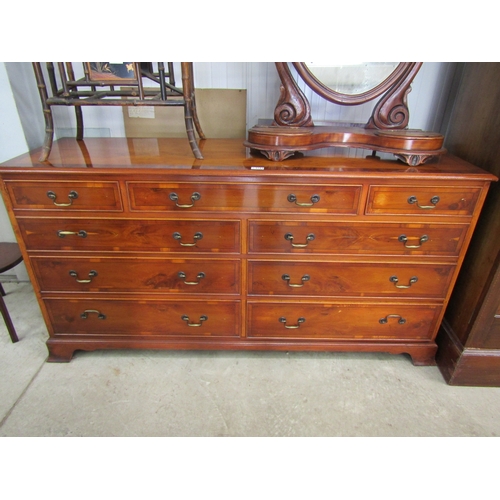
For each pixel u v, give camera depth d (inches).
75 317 57.6
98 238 50.8
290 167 47.6
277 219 49.3
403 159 50.3
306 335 59.2
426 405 54.0
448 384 57.6
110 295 55.5
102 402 53.2
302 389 56.2
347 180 46.7
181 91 55.0
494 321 52.6
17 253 62.0
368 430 50.0
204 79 64.4
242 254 52.0
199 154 50.9
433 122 67.7
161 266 53.1
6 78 59.3
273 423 50.7
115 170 45.6
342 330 58.8
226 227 49.9
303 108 55.4
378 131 52.8
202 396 54.6
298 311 57.0
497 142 48.6
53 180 46.7
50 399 53.4
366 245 51.4
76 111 60.5
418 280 54.2
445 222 49.6
